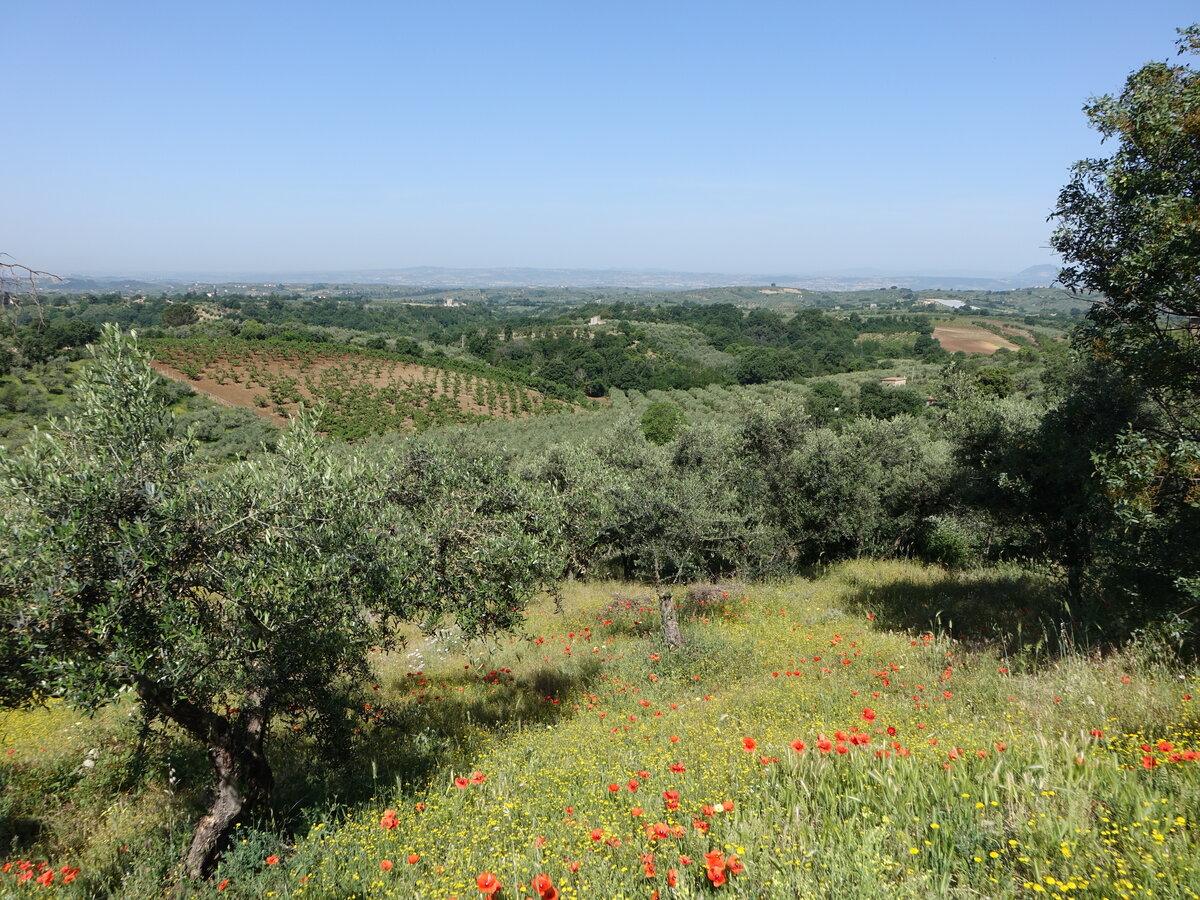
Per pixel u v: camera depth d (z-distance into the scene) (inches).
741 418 841.5
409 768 282.5
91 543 178.5
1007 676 284.7
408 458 343.3
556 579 354.6
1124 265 292.8
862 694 302.8
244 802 217.9
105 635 171.3
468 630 316.5
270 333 4057.6
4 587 168.9
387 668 515.8
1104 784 150.1
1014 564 630.5
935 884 124.0
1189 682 217.3
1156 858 118.4
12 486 177.3
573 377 4333.2
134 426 202.7
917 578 644.1
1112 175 303.1
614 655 487.5
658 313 7490.2
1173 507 285.4
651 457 606.2
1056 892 116.3
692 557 515.8
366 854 186.1
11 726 330.3
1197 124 266.5
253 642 209.2
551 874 149.9
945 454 759.7
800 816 159.2
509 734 320.8
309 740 320.5
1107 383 382.3
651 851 149.6
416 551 294.5
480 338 5521.7
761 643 467.8
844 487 754.2
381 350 4146.2
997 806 146.4
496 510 340.5
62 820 246.2
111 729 314.7
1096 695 221.1
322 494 240.8
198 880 195.8
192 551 205.9
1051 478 401.7
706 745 240.7
